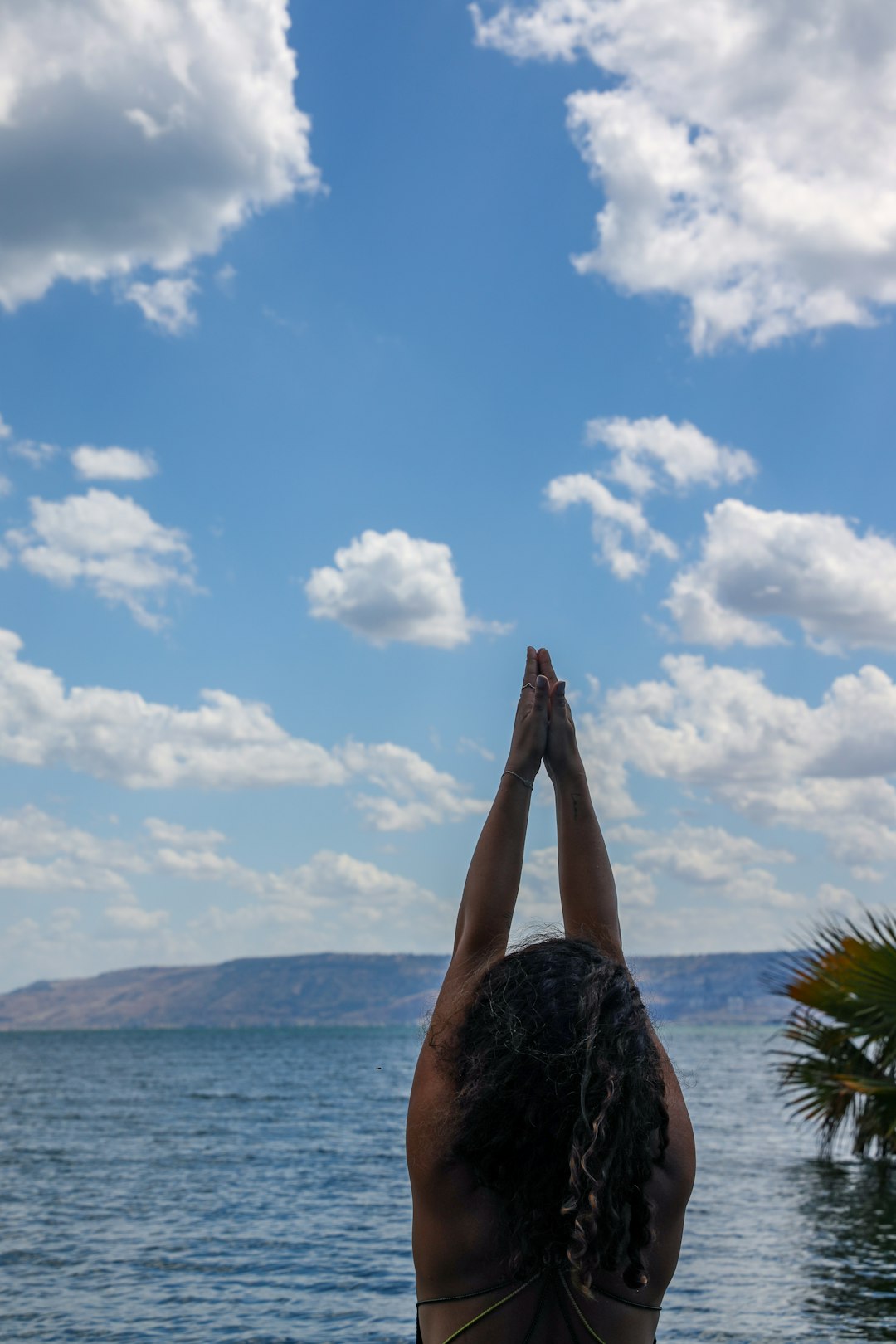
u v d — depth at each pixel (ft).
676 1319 28.30
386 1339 28.07
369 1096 157.58
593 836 5.24
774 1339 26.27
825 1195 49.11
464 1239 4.17
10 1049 457.68
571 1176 3.88
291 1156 77.46
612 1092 3.99
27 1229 45.93
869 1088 40.86
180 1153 79.00
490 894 4.98
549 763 5.35
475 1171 4.17
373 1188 59.57
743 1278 32.99
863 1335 26.53
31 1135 93.91
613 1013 4.21
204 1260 38.93
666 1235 4.23
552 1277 4.10
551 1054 4.09
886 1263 34.83
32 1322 30.01
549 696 5.34
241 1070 251.19
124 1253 40.45
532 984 4.31
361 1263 38.45
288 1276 36.19
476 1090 4.13
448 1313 4.18
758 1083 179.32
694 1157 4.40
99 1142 87.92
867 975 35.91
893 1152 51.34
